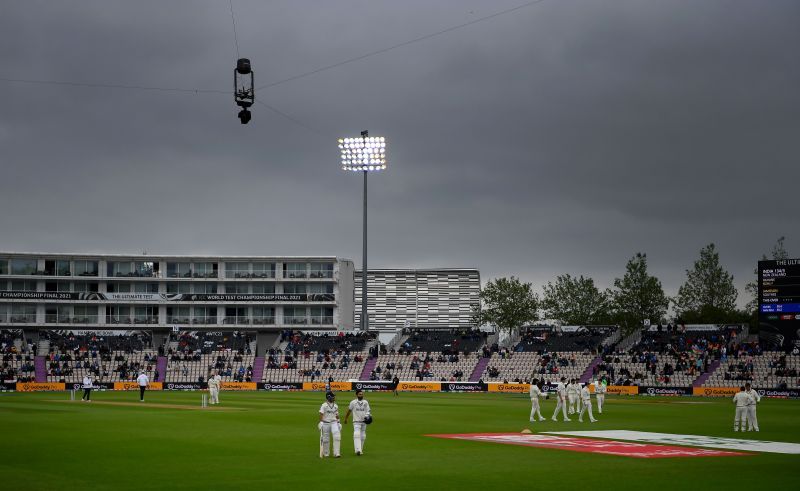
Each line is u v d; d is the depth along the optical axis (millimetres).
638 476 28781
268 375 137375
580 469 30641
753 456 35312
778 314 104875
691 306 149000
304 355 142250
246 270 157125
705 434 46875
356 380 135500
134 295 153250
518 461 33156
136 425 51375
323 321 157250
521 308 158750
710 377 117438
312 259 157625
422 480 27734
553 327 144125
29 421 54375
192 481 27312
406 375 134625
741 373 115750
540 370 128375
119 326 152875
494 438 43906
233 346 147125
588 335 139250
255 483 26922
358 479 27906
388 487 26203
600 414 65250
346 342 146125
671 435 45938
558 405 57688
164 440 41469
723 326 130875
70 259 152000
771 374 114250
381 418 60906
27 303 150375
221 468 30578
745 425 54000
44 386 123375
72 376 133375
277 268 157500
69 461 32562
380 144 127000
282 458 33781
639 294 144000
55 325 151125
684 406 81438
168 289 155500
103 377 134625
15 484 26562
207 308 156250
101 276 152500
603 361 127375
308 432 46812
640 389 115062
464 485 26656
